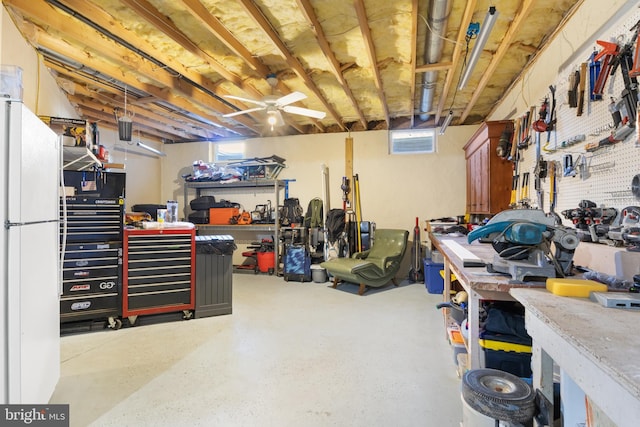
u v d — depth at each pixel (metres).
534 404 1.15
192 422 1.72
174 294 3.32
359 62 3.29
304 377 2.17
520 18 2.33
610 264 1.58
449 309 2.90
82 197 3.02
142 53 3.09
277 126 5.68
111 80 3.70
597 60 1.93
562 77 2.46
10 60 2.29
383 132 5.55
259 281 5.14
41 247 1.60
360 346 2.66
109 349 2.62
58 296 1.88
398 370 2.26
